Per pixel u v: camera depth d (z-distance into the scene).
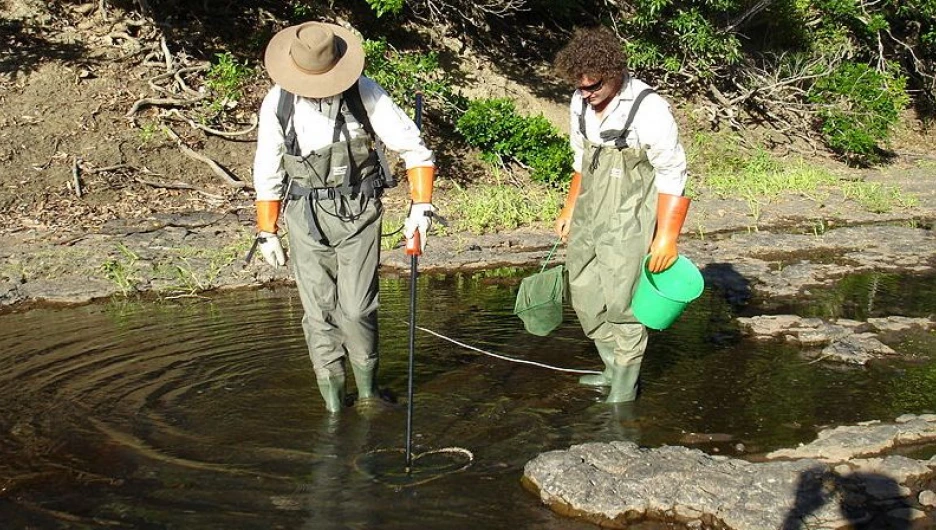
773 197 12.28
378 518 3.65
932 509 3.71
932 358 5.64
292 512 3.70
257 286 7.60
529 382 5.25
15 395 5.03
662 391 5.09
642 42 15.53
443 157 12.76
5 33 12.35
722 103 16.11
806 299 7.11
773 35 17.34
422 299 7.19
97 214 10.05
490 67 15.13
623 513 3.69
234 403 4.90
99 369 5.47
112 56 12.58
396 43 14.59
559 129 14.43
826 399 4.96
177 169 11.38
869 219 10.91
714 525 3.64
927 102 19.03
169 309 6.89
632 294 4.68
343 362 4.77
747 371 5.43
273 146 4.47
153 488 3.92
